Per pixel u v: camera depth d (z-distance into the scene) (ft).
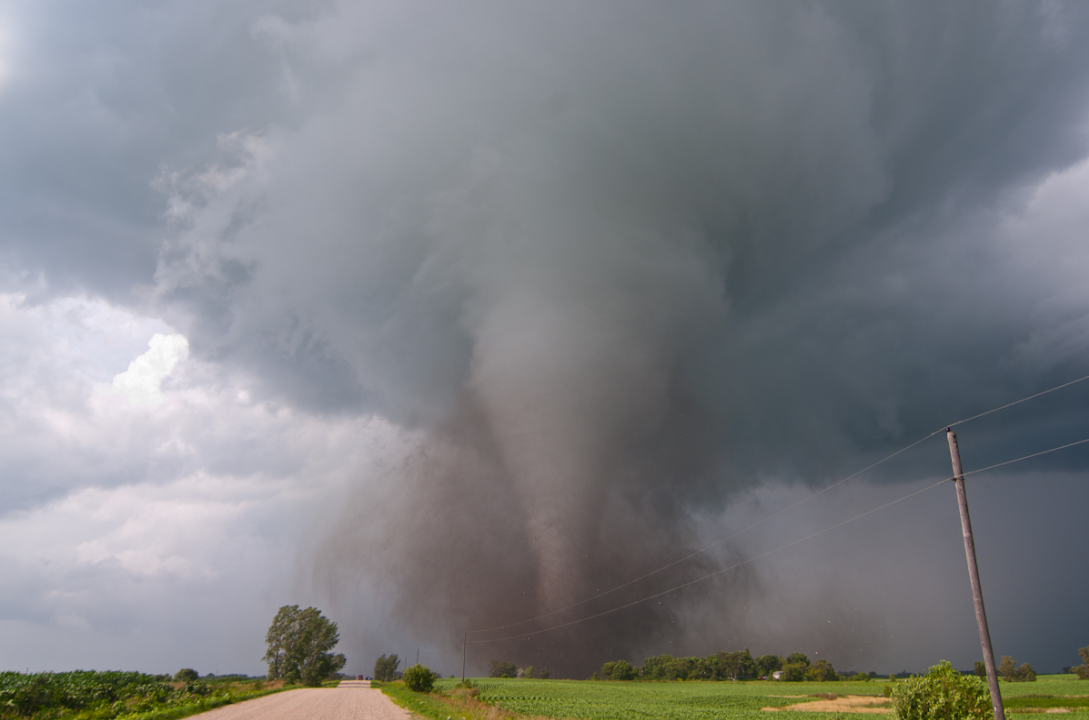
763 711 203.21
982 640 65.67
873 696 286.87
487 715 136.87
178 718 119.96
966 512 69.92
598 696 274.36
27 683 146.20
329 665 344.49
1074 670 493.77
